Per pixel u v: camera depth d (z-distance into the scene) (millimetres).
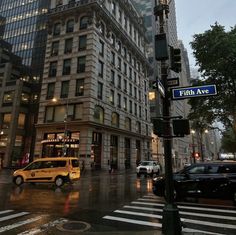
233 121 23156
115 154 42938
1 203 11383
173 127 6484
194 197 11773
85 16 40906
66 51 40594
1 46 66000
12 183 20641
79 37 40344
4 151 50656
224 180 11219
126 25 53469
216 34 21250
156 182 12648
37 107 56781
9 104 53875
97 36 40344
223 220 8336
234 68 19875
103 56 41750
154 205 11047
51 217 8641
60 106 38312
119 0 49625
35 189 16797
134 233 6391
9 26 72062
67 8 42156
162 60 7199
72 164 18891
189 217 8766
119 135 44125
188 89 6766
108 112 41094
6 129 52219
